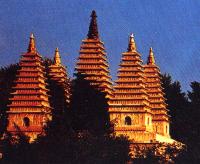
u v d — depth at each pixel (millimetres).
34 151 172250
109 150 175500
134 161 181875
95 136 177875
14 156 172375
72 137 175000
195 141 177625
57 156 170875
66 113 198750
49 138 174750
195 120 188875
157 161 181500
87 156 171125
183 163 174375
